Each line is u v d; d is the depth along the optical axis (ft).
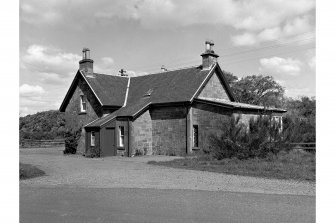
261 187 36.22
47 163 64.44
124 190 35.45
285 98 161.17
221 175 45.27
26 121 182.80
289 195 31.91
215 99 83.10
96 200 30.99
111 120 84.17
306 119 90.33
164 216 25.49
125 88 100.12
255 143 56.95
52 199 31.60
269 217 24.76
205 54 86.07
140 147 83.51
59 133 147.84
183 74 90.12
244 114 74.08
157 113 85.20
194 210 26.96
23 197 32.55
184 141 79.56
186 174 46.75
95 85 93.20
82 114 94.48
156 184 39.01
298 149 70.44
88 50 96.58
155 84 93.56
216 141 59.82
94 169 54.13
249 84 151.94
